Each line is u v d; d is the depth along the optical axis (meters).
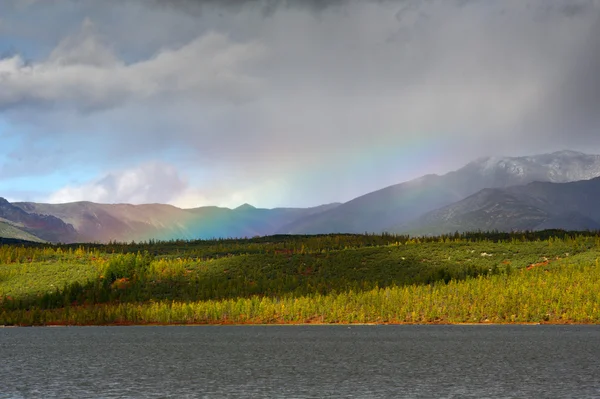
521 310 121.19
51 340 105.81
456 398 52.16
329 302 136.50
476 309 124.56
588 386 56.91
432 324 124.06
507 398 51.88
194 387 58.50
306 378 63.22
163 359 79.56
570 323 117.00
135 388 58.19
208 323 137.88
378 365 72.00
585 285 125.88
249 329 124.19
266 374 66.25
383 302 133.25
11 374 67.69
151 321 141.00
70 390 57.47
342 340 99.69
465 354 79.56
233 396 54.03
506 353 79.44
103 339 107.06
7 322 142.38
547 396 52.56
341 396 53.59
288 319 135.25
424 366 70.62
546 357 75.31
